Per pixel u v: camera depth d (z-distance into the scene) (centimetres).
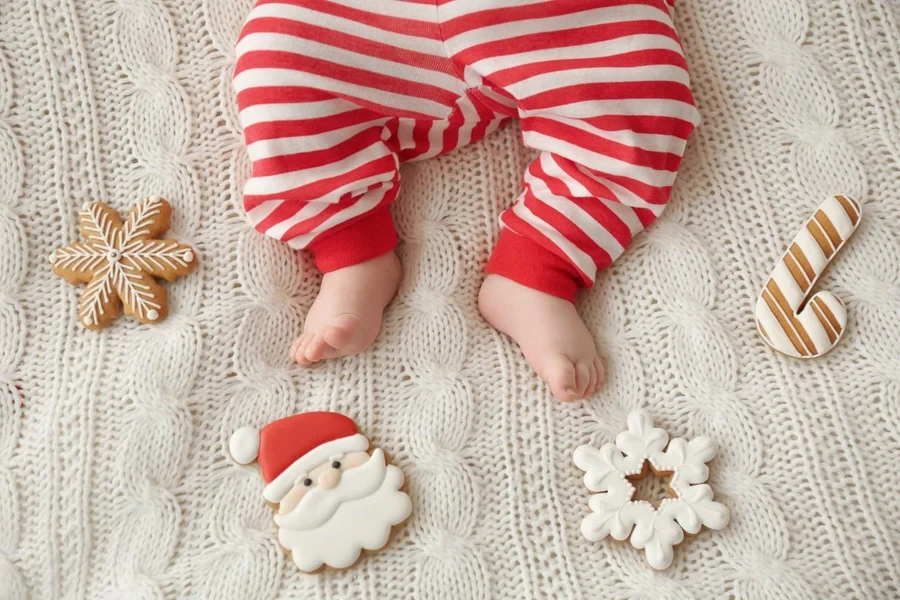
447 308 73
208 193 74
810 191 73
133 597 67
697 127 74
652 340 72
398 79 70
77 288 72
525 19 69
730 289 72
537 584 68
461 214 74
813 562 68
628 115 69
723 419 70
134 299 71
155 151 74
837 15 75
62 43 74
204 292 72
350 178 70
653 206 71
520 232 71
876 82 74
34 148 73
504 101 72
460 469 70
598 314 73
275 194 70
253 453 69
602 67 69
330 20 69
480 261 74
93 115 74
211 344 71
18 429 70
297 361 71
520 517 69
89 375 70
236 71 71
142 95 75
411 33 69
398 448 70
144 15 75
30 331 71
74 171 73
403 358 72
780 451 70
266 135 69
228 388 71
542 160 72
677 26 75
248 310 72
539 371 71
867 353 71
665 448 70
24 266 72
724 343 71
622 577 68
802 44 75
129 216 73
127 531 69
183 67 75
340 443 69
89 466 69
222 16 76
